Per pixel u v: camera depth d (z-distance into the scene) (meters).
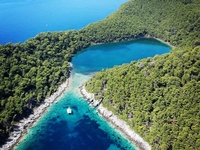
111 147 152.88
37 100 190.38
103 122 172.62
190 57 165.00
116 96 175.50
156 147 142.12
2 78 185.38
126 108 168.88
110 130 165.25
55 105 191.50
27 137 162.12
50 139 160.75
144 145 149.00
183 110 144.38
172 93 154.75
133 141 154.38
